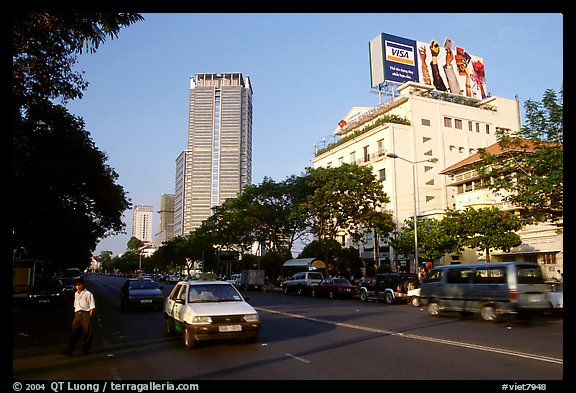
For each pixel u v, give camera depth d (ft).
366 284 92.12
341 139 191.42
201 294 36.88
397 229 153.07
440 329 43.78
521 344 34.14
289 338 38.34
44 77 38.52
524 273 48.29
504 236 88.33
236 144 426.51
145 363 28.73
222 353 31.65
